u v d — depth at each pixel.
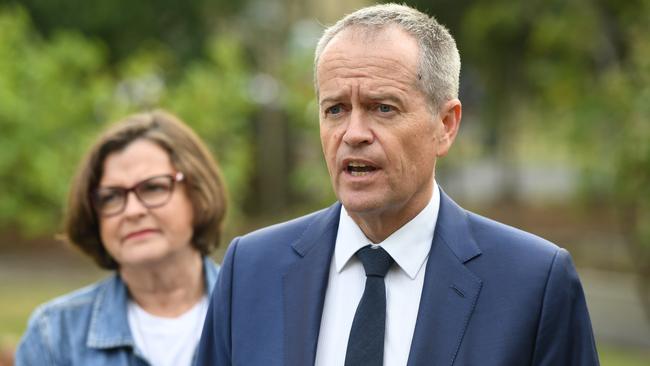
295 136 31.58
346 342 4.69
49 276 29.77
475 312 4.56
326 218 5.05
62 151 16.77
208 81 17.28
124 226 6.36
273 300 4.89
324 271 4.87
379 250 4.79
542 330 4.50
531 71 27.33
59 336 6.35
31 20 34.00
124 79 18.41
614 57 23.91
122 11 33.97
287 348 4.71
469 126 46.31
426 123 4.55
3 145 16.45
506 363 4.42
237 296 4.99
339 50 4.49
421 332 4.52
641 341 20.64
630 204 17.50
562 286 4.58
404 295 4.73
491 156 49.88
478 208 43.22
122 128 6.55
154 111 6.86
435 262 4.71
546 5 28.34
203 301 6.64
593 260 31.19
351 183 4.52
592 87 22.86
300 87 17.67
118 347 6.34
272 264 5.00
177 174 6.46
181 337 6.47
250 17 35.12
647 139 15.49
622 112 16.30
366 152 4.44
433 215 4.86
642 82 16.19
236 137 17.42
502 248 4.72
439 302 4.59
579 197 20.11
